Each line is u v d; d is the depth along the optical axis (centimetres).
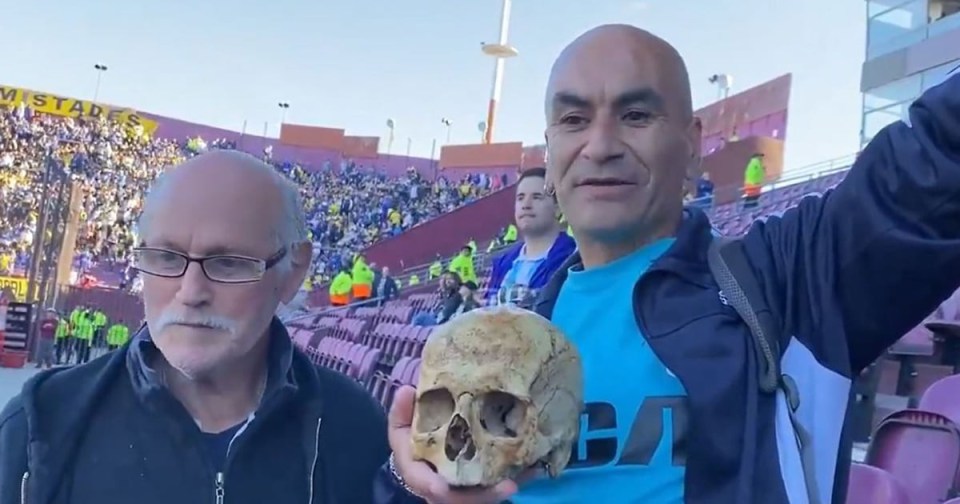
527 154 3731
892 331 181
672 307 185
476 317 167
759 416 169
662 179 193
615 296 197
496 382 154
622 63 190
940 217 171
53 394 184
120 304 1995
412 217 3722
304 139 4250
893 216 175
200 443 183
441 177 3938
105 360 193
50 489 173
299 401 193
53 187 1998
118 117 3997
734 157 2488
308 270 202
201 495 180
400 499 169
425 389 158
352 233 3719
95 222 3406
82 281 2817
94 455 180
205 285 177
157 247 179
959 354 812
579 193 195
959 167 167
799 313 184
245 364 192
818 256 184
